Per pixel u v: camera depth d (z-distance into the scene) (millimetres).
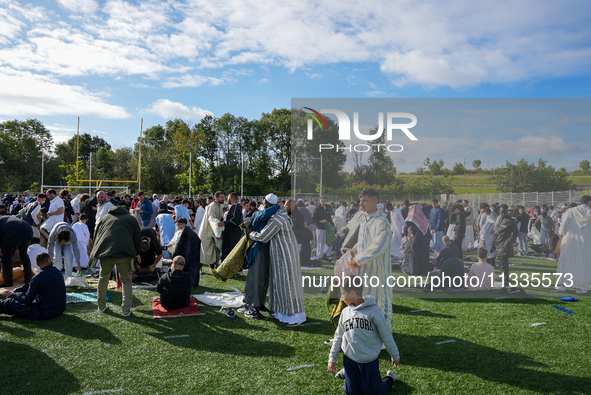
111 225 4863
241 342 4039
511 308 5145
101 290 4922
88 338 4043
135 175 55156
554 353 3760
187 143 62156
